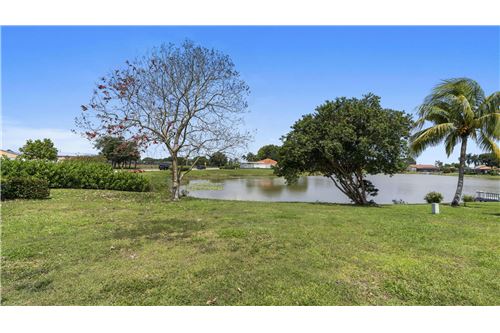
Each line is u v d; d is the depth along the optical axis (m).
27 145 34.06
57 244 5.00
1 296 3.16
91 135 11.38
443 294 3.32
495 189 31.55
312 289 3.38
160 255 4.48
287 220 7.45
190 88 12.60
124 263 4.12
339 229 6.39
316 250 4.79
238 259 4.32
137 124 11.98
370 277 3.73
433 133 13.94
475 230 6.50
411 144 14.90
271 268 3.96
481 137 14.09
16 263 4.08
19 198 10.26
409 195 25.00
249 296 3.22
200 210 9.15
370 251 4.79
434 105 14.62
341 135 12.71
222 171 59.56
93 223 6.74
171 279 3.59
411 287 3.47
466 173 84.38
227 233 5.86
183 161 13.50
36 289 3.32
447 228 6.69
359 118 13.20
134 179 16.31
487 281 3.64
